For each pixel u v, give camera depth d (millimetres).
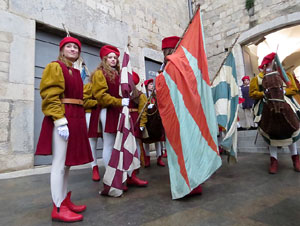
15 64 3973
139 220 1548
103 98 2328
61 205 1674
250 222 1437
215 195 2068
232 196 2012
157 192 2256
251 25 7176
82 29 5207
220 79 3076
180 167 2029
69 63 1855
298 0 6254
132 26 6496
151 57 6898
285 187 2211
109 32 5809
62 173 1652
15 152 3754
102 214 1702
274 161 2912
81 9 5234
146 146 3881
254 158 4219
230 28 7703
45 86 1572
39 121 4406
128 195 2189
